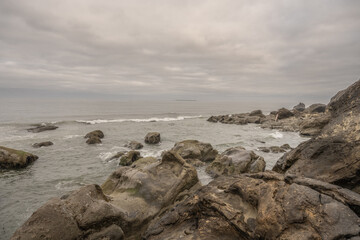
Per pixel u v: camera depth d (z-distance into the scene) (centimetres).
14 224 1244
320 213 575
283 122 5484
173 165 1332
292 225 589
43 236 677
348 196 619
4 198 1539
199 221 789
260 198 716
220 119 6350
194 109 12462
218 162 1970
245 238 675
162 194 1127
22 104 12206
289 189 675
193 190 1281
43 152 2662
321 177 934
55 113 7681
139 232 959
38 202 1491
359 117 994
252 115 7050
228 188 837
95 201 834
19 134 3775
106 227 814
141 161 1723
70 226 727
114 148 2919
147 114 8325
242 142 3422
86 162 2333
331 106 1296
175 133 4228
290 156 1148
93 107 11325
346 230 521
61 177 1920
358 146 898
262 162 1894
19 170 2070
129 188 1145
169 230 825
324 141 1033
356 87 1152
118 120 6066
